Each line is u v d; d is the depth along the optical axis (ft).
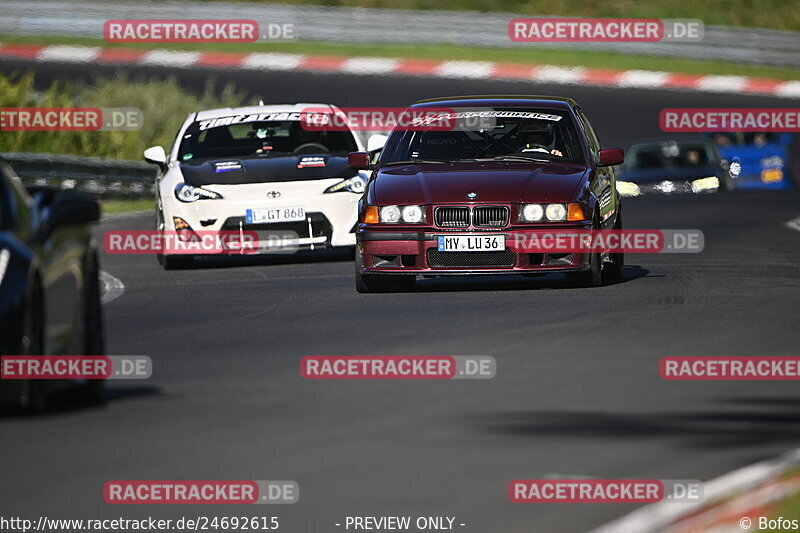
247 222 184.65
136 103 400.47
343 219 186.60
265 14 556.10
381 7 639.76
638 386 100.07
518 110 164.66
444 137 161.48
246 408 93.76
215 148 198.39
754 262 181.16
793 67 545.85
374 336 123.65
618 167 331.36
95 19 550.36
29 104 357.20
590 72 517.96
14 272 87.56
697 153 330.95
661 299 145.07
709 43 547.90
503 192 149.48
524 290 153.28
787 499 67.31
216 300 154.10
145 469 76.59
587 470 75.87
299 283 166.81
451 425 87.71
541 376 104.12
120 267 194.08
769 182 370.94
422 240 148.97
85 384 96.02
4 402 89.04
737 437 83.71
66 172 306.14
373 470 76.33
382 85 499.10
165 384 103.60
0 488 72.84
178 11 553.23
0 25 553.23
